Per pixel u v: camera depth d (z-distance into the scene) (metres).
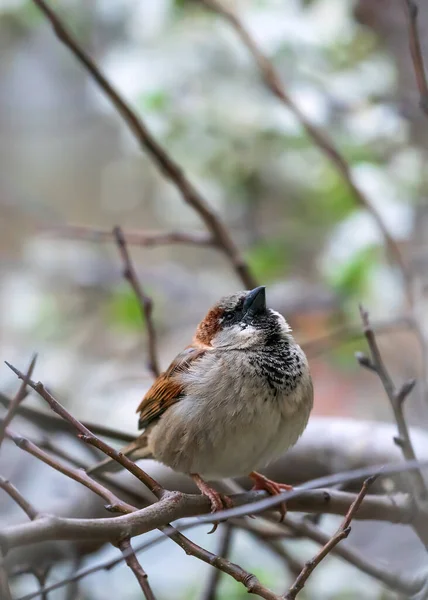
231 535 7.58
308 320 11.92
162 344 13.16
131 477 8.49
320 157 11.59
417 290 10.74
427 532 6.24
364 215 11.03
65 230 12.74
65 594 7.44
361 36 11.55
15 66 16.42
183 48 11.61
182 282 13.73
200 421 6.93
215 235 9.42
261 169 11.85
